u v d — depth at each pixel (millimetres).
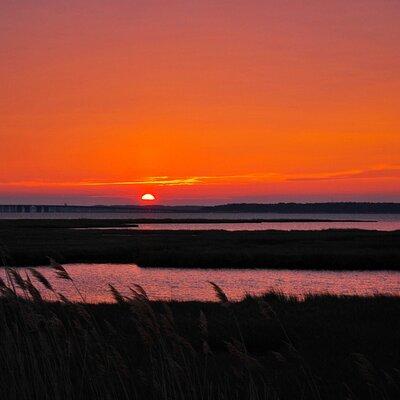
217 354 31438
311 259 109000
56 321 17859
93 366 20203
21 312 17812
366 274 96500
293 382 25672
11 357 18375
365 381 25422
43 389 17812
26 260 113062
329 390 24484
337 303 50281
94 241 160250
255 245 142875
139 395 20062
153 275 94188
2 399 17656
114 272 98312
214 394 21469
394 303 49719
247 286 81625
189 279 88750
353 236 182875
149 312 16812
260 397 21969
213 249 128000
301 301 52531
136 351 29406
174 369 18031
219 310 47031
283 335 35875
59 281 83938
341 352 31859
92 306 46812
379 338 35250
